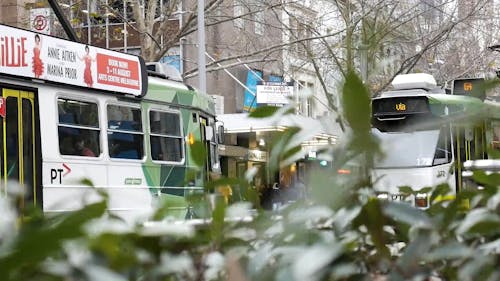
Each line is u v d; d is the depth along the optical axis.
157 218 1.94
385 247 1.62
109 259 1.48
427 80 20.73
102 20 28.94
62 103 13.16
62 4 24.59
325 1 31.48
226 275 1.60
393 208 1.62
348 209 1.65
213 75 35.47
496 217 1.66
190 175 2.03
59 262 1.29
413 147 18.53
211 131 17.73
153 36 24.61
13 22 26.14
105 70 14.08
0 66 11.79
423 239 1.56
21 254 1.21
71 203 1.57
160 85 15.72
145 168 15.00
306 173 1.81
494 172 1.93
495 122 1.94
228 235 1.83
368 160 1.63
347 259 1.57
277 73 35.97
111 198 1.63
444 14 34.12
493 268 1.59
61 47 13.05
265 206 1.95
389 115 19.58
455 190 1.98
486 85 1.85
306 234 1.66
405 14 26.98
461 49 37.62
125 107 14.67
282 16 31.19
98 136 13.91
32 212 1.54
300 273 1.36
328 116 1.67
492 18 36.84
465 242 1.73
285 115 1.83
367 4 25.16
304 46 27.36
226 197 1.92
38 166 12.58
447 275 1.59
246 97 36.66
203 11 24.08
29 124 12.48
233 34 33.25
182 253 1.79
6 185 1.56
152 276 1.61
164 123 15.74
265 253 1.60
